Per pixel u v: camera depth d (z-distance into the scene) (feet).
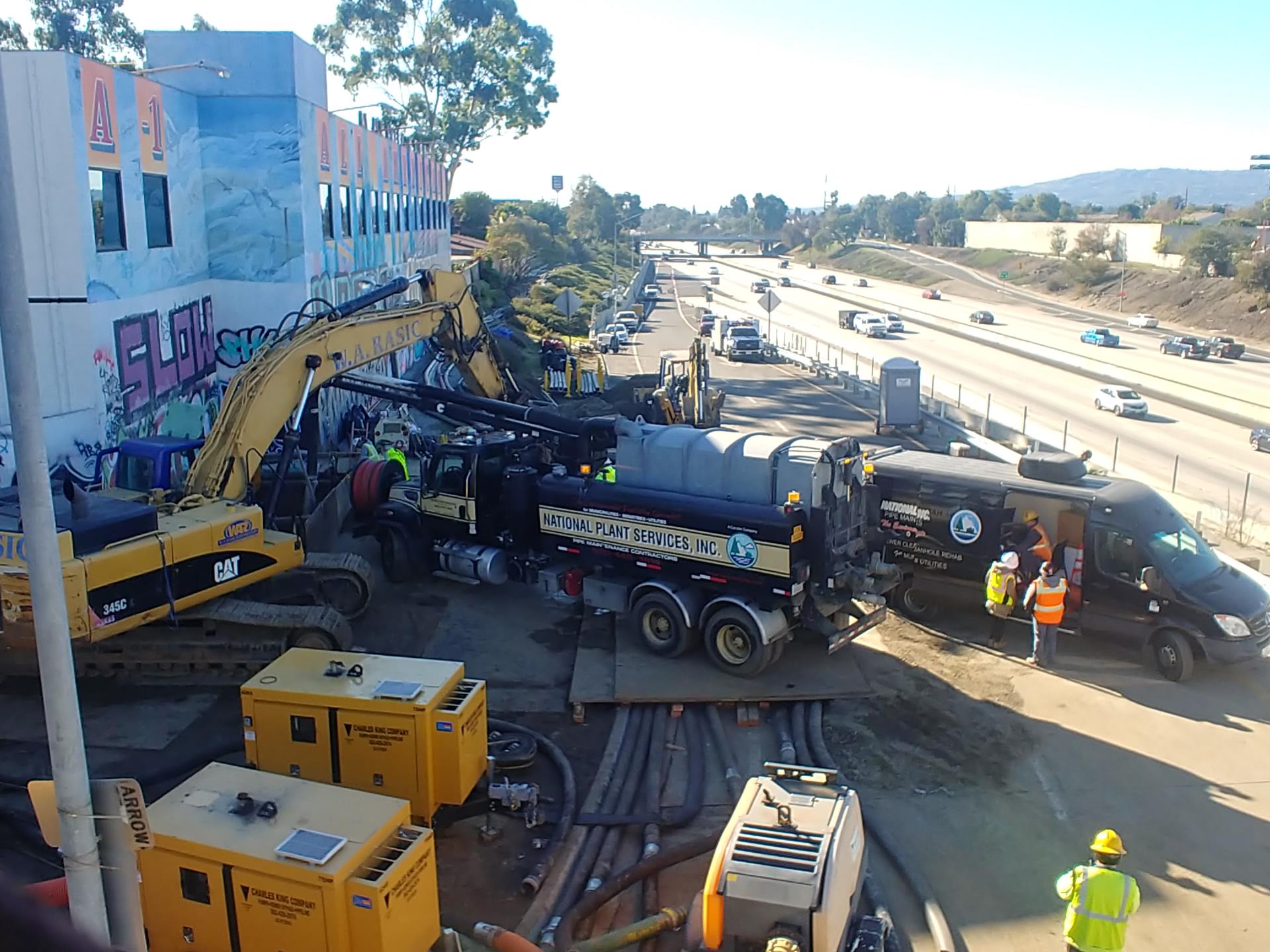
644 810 35.14
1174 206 499.92
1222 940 29.25
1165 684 46.06
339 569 50.98
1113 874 25.99
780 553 43.91
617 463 50.06
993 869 32.58
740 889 24.31
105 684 45.03
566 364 131.75
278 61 80.18
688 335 229.25
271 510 51.31
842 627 46.19
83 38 215.92
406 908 24.54
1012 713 43.27
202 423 78.84
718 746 40.19
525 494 53.62
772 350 172.76
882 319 231.30
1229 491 85.92
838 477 45.83
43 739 39.78
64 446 60.29
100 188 63.52
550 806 35.50
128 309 66.80
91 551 39.58
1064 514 48.93
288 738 33.17
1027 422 117.70
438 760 32.65
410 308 62.49
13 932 3.76
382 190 117.19
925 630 52.85
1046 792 37.06
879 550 50.03
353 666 34.01
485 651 49.29
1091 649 49.98
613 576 50.49
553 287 262.06
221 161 81.05
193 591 43.11
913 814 35.58
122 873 19.22
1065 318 294.66
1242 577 47.65
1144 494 48.32
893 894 31.09
